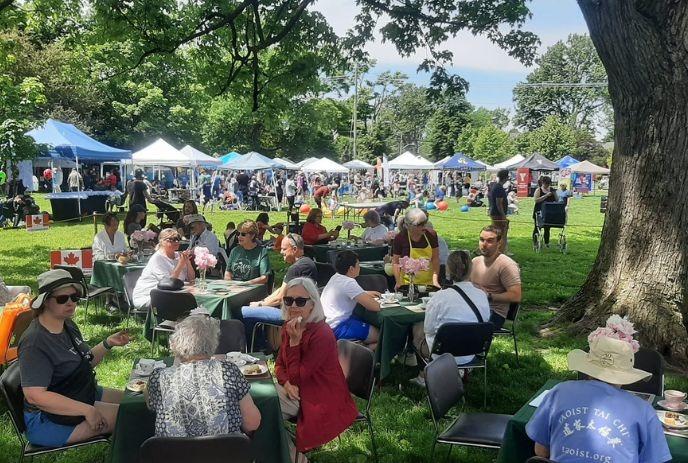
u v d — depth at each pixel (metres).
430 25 12.91
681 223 6.95
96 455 4.57
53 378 3.67
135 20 12.95
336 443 4.86
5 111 18.64
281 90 14.90
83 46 16.56
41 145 20.23
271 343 6.80
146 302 7.16
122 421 3.49
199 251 6.87
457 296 5.49
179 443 2.88
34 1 15.92
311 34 13.73
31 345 3.60
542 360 6.96
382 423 5.23
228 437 2.90
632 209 7.23
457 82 13.31
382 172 42.91
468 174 49.72
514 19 12.45
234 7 13.70
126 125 45.72
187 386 3.12
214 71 14.88
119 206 24.58
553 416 2.84
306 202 35.19
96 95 41.47
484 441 3.93
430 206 33.06
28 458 4.43
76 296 3.70
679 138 6.84
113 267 8.47
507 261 6.75
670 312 6.93
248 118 51.06
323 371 4.15
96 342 7.38
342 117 68.75
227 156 33.31
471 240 18.78
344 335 5.97
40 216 19.55
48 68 35.56
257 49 13.27
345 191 42.66
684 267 6.97
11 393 3.66
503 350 7.34
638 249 7.19
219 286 7.16
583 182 53.34
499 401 5.78
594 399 2.78
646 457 2.69
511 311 6.87
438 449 4.77
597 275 7.74
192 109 48.78
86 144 22.14
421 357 5.99
